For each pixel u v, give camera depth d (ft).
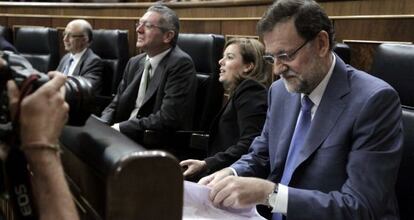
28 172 1.71
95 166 1.75
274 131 4.11
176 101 6.86
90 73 9.66
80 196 2.01
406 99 3.88
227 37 8.41
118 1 13.43
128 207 1.58
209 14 8.91
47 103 1.65
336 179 3.44
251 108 5.50
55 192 1.62
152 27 7.11
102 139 1.95
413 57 3.83
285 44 3.50
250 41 5.88
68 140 2.11
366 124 3.34
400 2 5.45
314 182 3.51
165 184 1.61
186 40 7.72
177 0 10.43
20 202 1.72
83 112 1.82
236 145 5.39
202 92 7.38
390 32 5.52
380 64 4.10
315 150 3.53
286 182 3.74
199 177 5.16
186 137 6.72
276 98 4.23
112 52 9.91
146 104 7.21
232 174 4.11
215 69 7.30
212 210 3.18
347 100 3.51
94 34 10.18
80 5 11.84
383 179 3.22
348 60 5.26
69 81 1.83
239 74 5.90
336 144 3.45
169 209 1.63
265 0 7.45
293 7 3.47
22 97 1.65
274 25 3.53
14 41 12.57
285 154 3.92
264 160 4.32
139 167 1.57
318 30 3.47
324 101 3.59
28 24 12.82
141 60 7.90
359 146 3.33
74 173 2.08
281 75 3.66
